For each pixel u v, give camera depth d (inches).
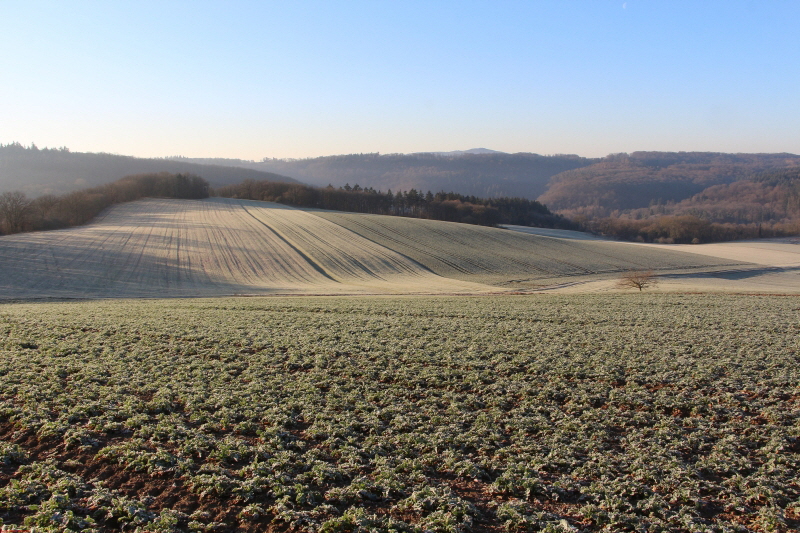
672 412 622.2
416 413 611.2
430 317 1195.3
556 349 875.4
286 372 762.8
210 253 2704.2
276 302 1501.0
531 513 416.2
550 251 3282.5
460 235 3521.2
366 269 2593.5
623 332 1013.8
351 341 930.7
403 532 386.6
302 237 3149.6
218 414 594.9
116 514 404.5
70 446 510.6
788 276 2962.6
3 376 703.1
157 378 718.5
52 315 1179.9
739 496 439.8
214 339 938.1
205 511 408.8
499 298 1640.0
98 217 3624.5
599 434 553.3
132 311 1270.9
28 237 2797.7
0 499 414.3
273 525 396.2
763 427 565.3
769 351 845.8
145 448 508.4
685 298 1536.7
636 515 411.5
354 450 511.8
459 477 474.3
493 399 655.8
